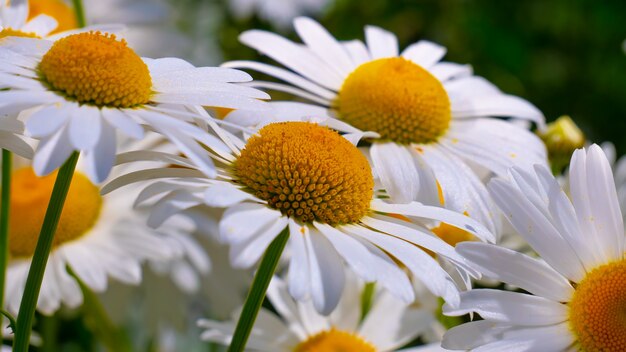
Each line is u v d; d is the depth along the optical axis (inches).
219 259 14.4
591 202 11.2
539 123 13.3
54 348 13.2
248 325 10.8
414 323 12.7
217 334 12.6
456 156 12.4
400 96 12.4
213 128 11.1
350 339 12.5
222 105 10.9
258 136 11.0
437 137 12.5
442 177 12.1
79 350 14.1
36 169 10.1
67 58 10.6
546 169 11.3
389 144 12.3
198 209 14.3
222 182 10.8
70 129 10.2
